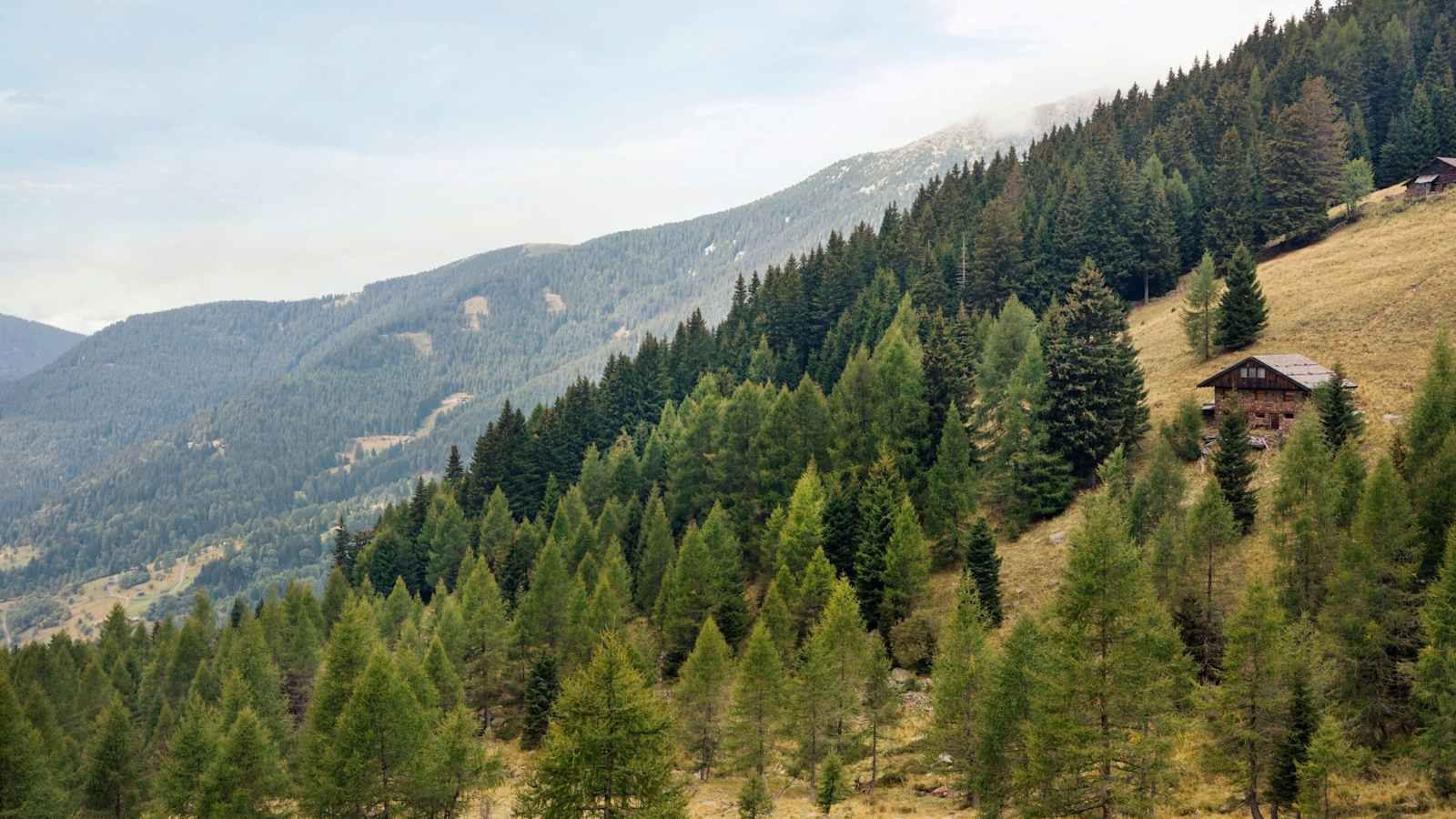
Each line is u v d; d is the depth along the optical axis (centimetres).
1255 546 6550
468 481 14312
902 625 6969
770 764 5941
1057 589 6994
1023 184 18225
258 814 5331
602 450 14538
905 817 4891
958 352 9944
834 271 16062
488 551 11675
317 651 8769
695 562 7956
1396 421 7394
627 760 3706
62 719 8644
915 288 14462
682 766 6388
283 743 7269
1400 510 4891
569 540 10144
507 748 7444
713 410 10956
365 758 4969
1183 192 14912
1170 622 4750
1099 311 9656
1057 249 14388
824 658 5634
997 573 7150
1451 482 5203
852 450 9375
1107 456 8412
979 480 8562
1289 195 13362
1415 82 16825
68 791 6419
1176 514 6612
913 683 6469
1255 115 17312
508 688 8000
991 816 4397
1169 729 3762
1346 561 4872
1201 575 5769
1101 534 3728
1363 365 8644
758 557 9312
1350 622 4700
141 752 7481
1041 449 8581
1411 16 19350
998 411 9275
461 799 5416
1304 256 12769
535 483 13162
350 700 5169
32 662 9369
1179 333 11406
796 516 8181
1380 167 15362
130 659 10925
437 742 5222
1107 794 3638
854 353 13338
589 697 3741
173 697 9156
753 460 10150
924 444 9044
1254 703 4022
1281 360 8438
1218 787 4662
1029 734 3869
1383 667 4675
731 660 6481
